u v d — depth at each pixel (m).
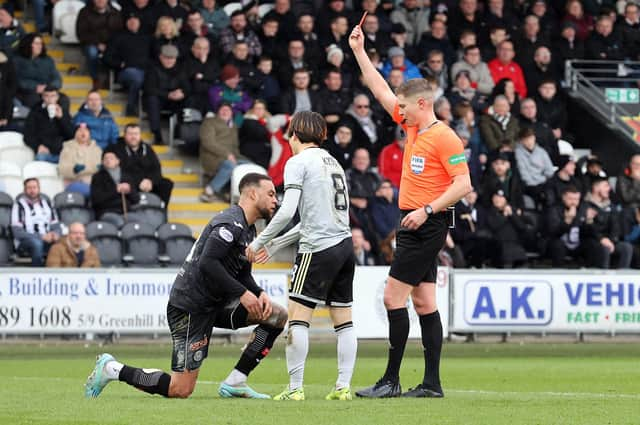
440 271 57.75
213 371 40.75
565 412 24.45
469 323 58.12
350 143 66.06
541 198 66.88
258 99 67.94
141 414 23.48
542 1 80.00
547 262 65.94
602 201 66.69
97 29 71.31
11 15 71.38
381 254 60.25
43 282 53.62
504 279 58.34
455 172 27.41
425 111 27.89
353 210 61.69
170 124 69.62
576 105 78.19
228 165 66.00
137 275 54.62
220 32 72.00
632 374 40.25
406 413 23.80
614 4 82.81
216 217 26.67
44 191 61.44
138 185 61.69
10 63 65.25
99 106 64.62
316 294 26.94
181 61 69.31
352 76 70.31
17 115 65.62
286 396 27.09
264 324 27.72
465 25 76.94
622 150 76.69
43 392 30.09
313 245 26.89
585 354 52.03
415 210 27.66
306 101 68.44
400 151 66.25
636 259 66.00
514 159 66.38
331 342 59.41
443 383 36.34
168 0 71.81
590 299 59.16
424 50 74.56
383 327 56.97
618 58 80.62
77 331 54.03
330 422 22.09
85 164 62.00
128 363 44.03
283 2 72.56
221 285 26.25
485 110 70.62
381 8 75.94
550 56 77.75
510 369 42.53
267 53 71.38
